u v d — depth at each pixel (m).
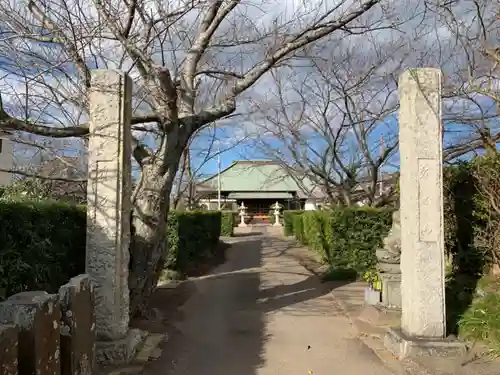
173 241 12.78
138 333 6.38
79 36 6.66
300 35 7.86
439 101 5.77
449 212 8.59
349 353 6.19
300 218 24.81
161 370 5.49
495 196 6.76
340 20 7.70
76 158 9.31
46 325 2.92
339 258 12.64
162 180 7.39
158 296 10.14
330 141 16.23
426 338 5.65
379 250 8.37
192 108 7.89
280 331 7.40
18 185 9.58
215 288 11.24
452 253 8.71
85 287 3.80
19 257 4.54
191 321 7.98
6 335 2.44
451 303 6.89
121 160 5.80
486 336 5.65
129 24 7.00
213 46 8.41
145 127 8.72
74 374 3.42
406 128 5.84
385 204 14.87
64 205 5.78
